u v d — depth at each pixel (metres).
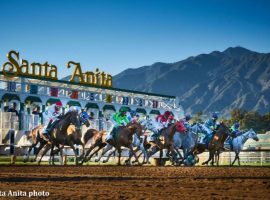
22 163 37.62
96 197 12.79
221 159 51.59
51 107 37.22
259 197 12.68
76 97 61.03
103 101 64.31
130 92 68.50
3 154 40.41
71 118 33.75
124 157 45.88
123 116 36.44
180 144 37.91
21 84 54.38
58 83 59.41
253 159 49.50
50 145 34.53
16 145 40.50
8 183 16.94
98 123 49.75
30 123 47.38
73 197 12.81
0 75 52.62
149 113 70.38
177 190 14.48
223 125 38.44
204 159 53.19
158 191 14.22
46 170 25.92
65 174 22.42
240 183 16.91
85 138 37.66
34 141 36.81
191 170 26.67
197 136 38.72
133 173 23.44
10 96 52.81
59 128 33.72
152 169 27.86
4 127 41.72
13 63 53.72
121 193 13.75
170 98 74.00
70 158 46.59
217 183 16.92
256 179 18.78
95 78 64.31
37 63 56.44
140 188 15.12
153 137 37.38
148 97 71.12
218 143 38.06
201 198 12.43
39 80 56.72
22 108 53.72
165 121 39.75
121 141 35.38
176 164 37.84
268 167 32.16
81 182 17.39
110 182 17.44
